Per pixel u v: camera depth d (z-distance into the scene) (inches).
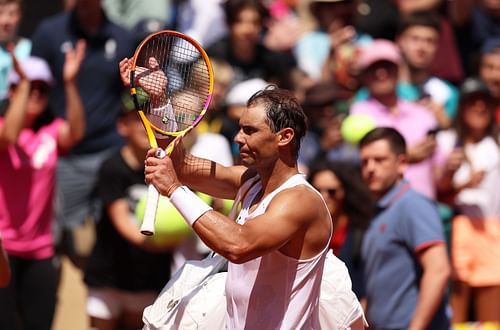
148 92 674.8
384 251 888.3
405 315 884.6
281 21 1449.3
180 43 736.3
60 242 1176.2
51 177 1015.0
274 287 643.5
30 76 1013.2
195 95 713.0
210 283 689.6
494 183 1138.0
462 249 1119.0
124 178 1027.3
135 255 1022.4
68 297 1245.1
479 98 1142.3
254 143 640.4
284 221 619.2
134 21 1483.8
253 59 1314.0
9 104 1030.4
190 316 680.4
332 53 1365.7
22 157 999.0
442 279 868.0
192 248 1027.9
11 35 1272.1
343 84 1299.2
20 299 998.4
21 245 992.9
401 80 1283.2
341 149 1158.3
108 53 1268.5
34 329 998.4
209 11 1460.4
